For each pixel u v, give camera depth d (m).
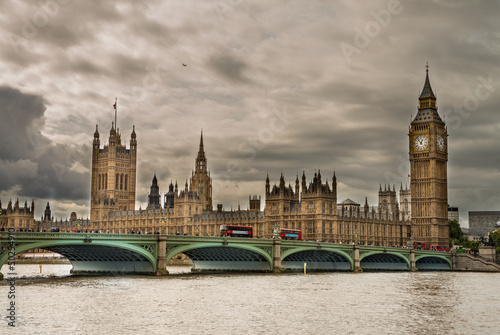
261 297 125.50
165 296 123.88
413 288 154.00
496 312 109.94
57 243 145.75
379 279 185.25
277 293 133.25
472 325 96.62
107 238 156.00
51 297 119.31
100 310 105.12
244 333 88.38
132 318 98.38
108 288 136.00
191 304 113.69
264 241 196.25
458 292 144.88
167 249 172.50
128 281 154.62
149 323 94.56
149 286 142.00
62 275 181.88
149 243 168.38
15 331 87.81
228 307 110.81
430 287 158.00
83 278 163.12
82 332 87.75
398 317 102.88
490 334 89.88
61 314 100.62
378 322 97.94
